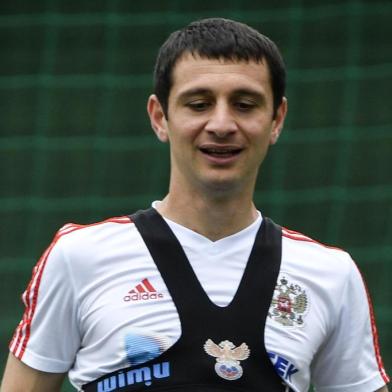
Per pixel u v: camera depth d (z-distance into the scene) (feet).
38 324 33.65
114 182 90.22
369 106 91.20
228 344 32.27
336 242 87.51
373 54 92.73
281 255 33.91
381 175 89.10
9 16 95.55
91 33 94.99
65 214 89.15
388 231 87.51
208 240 33.60
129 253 33.37
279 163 88.99
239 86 32.55
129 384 32.14
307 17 94.02
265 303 33.01
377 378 35.12
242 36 33.27
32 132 92.07
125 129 92.02
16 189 89.76
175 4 95.35
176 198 33.96
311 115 90.84
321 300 33.81
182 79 33.04
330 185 88.84
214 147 32.50
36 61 94.38
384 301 84.38
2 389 34.19
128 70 93.71
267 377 32.42
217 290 32.91
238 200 33.68
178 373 32.01
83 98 93.09
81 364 33.22
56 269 33.37
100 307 32.78
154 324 32.35
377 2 93.86
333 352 34.50
